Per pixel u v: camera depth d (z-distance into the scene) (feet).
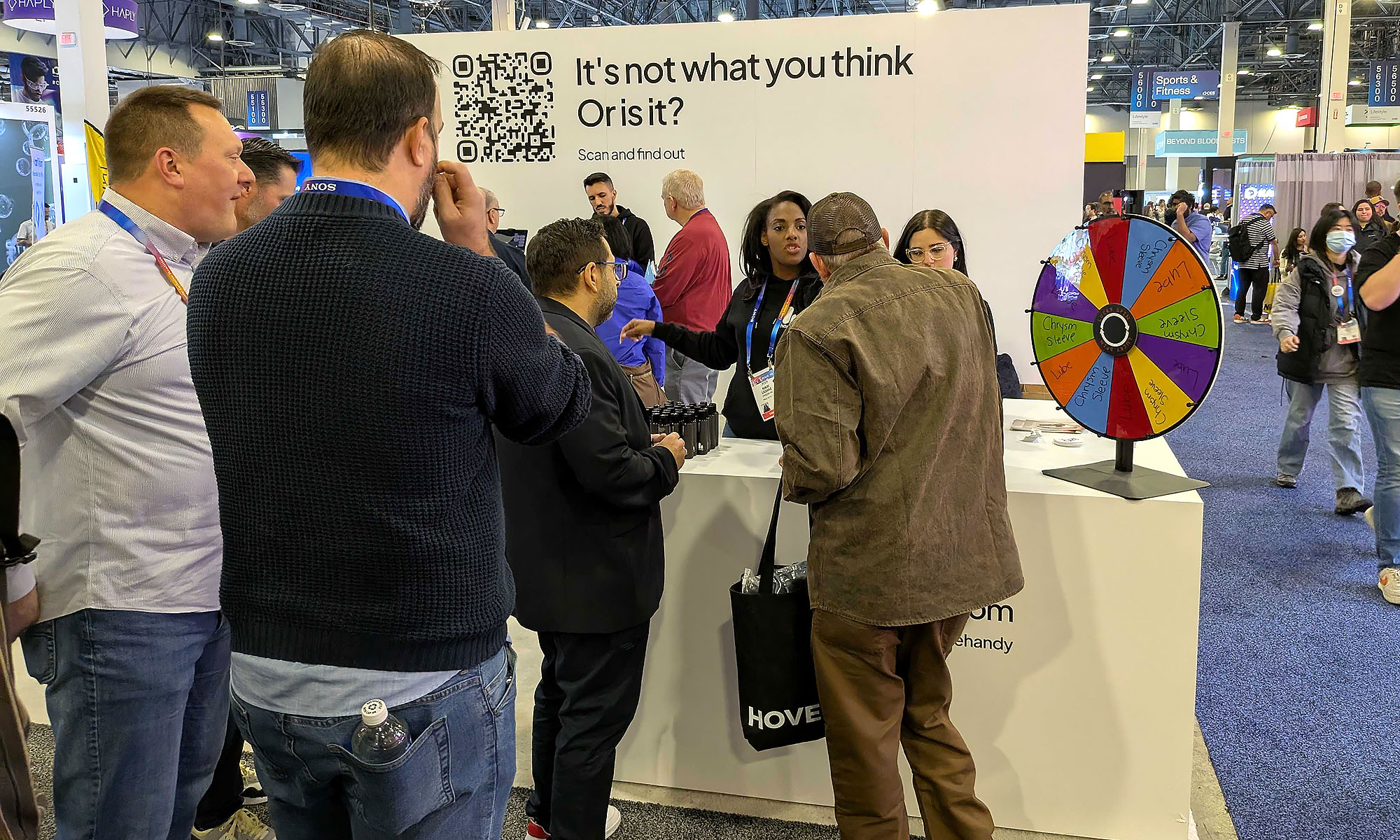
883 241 5.30
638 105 16.78
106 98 23.63
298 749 3.40
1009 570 5.28
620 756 7.18
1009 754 6.46
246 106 47.03
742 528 6.62
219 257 3.32
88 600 4.62
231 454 3.31
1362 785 6.89
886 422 4.79
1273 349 28.19
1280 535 12.52
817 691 5.66
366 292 3.08
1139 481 6.17
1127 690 6.21
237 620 3.39
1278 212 41.27
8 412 4.10
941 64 15.69
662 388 12.39
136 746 4.83
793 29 16.06
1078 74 15.33
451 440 3.17
